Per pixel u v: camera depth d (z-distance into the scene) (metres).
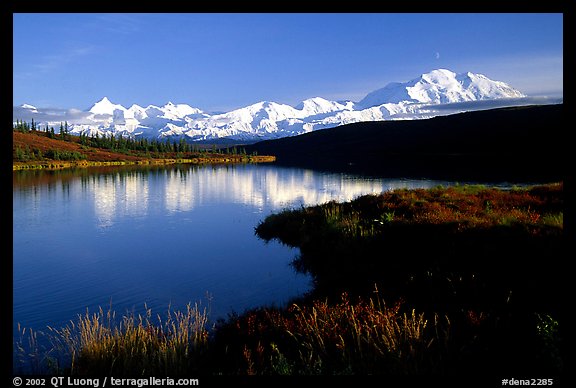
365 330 7.94
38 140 169.88
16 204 42.62
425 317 8.38
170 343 8.55
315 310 9.38
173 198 47.22
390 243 14.09
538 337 6.71
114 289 14.95
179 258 19.56
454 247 11.63
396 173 79.50
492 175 64.94
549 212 15.13
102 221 32.25
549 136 143.62
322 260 16.12
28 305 13.36
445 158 130.12
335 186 57.53
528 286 8.37
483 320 7.60
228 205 40.75
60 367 8.48
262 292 13.70
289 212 26.28
